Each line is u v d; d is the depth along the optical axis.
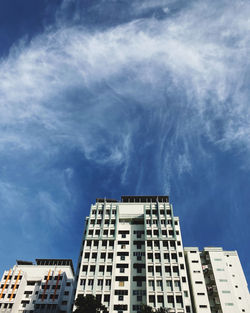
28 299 79.81
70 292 81.25
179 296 56.72
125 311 55.81
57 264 93.44
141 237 70.19
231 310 58.66
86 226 73.56
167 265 62.06
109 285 59.78
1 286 81.19
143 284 60.94
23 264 94.44
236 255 72.56
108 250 66.38
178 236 68.81
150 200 80.88
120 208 77.69
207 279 68.00
